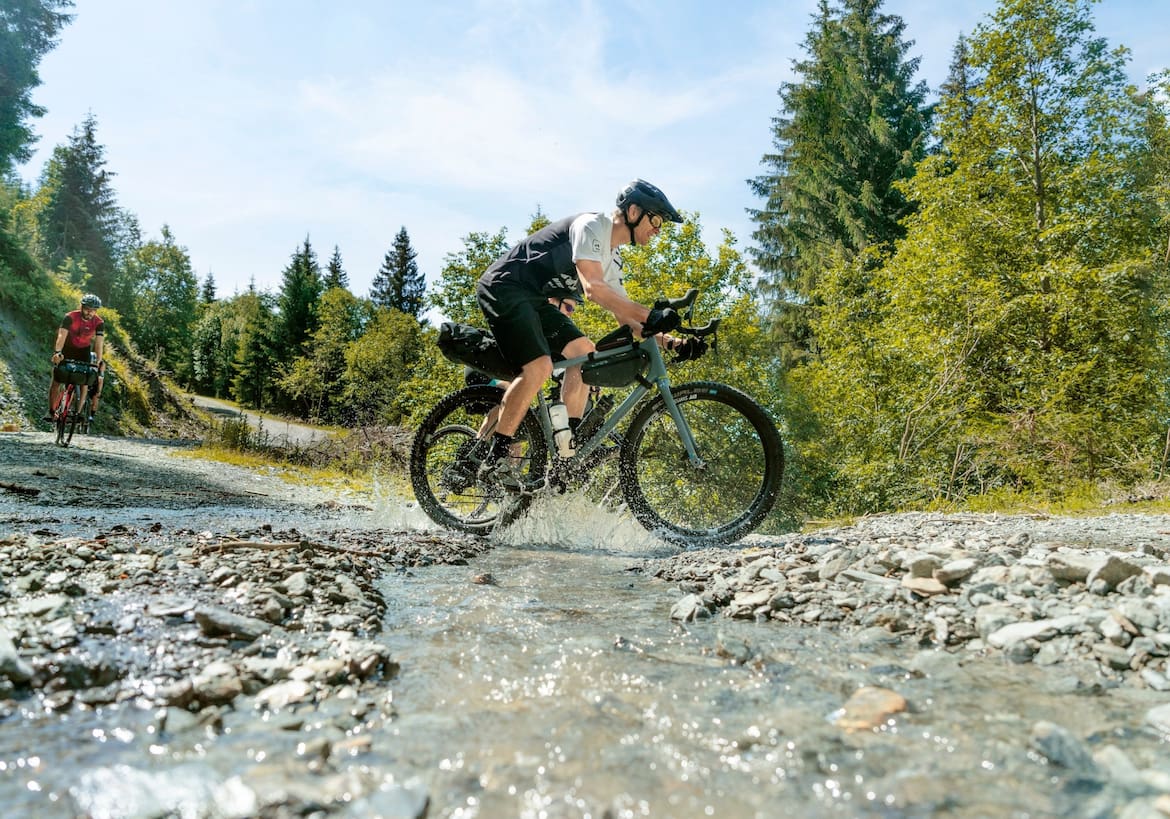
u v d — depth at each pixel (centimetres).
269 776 107
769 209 2870
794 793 106
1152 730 132
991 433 1173
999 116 1531
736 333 1388
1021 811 101
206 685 140
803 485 1239
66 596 188
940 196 1592
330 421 4575
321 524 430
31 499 481
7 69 2495
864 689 149
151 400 2595
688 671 164
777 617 220
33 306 2072
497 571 296
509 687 151
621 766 114
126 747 116
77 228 5984
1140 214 1471
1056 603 205
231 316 8669
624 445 387
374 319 5853
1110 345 1360
